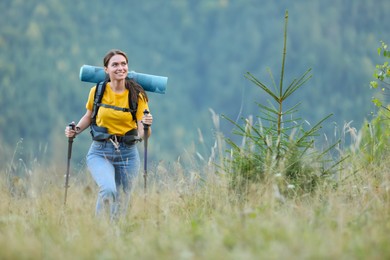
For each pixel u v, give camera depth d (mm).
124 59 18969
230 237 13719
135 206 18156
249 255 12539
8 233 15336
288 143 18484
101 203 18438
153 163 20625
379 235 13766
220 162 19000
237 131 18875
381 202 16797
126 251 14000
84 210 17859
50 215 17297
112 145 19094
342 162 19188
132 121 19125
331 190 18016
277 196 16328
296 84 18469
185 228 15477
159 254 13273
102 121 19047
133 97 19000
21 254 13672
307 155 18531
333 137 19766
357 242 13297
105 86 19031
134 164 19297
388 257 12609
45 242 14445
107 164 19031
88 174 22250
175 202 18188
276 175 17422
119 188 19234
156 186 19469
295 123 18875
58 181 22219
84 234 14922
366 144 20766
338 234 13781
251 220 15125
